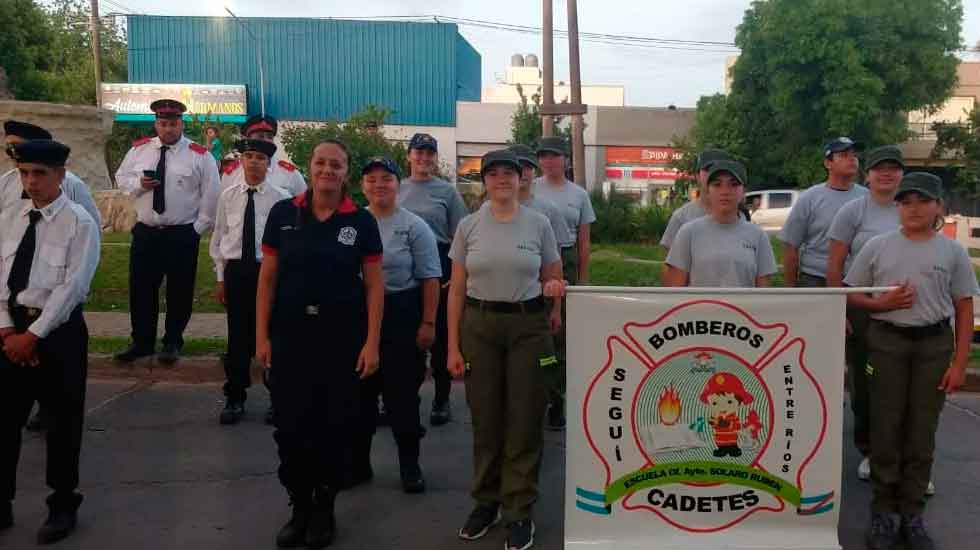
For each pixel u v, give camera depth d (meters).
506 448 4.23
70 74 34.22
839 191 5.67
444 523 4.56
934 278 4.11
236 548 4.23
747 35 32.00
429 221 6.05
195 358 7.60
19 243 4.13
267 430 6.18
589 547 3.92
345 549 4.21
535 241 4.23
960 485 5.21
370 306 4.25
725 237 4.48
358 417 4.27
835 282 5.31
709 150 5.77
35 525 4.46
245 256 6.04
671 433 3.89
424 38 38.62
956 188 35.62
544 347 4.20
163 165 7.08
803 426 3.88
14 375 4.18
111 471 5.30
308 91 38.59
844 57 29.75
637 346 3.87
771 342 3.85
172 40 38.12
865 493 5.03
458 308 4.31
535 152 6.42
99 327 8.98
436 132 39.00
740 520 3.92
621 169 39.56
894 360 4.19
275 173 6.77
